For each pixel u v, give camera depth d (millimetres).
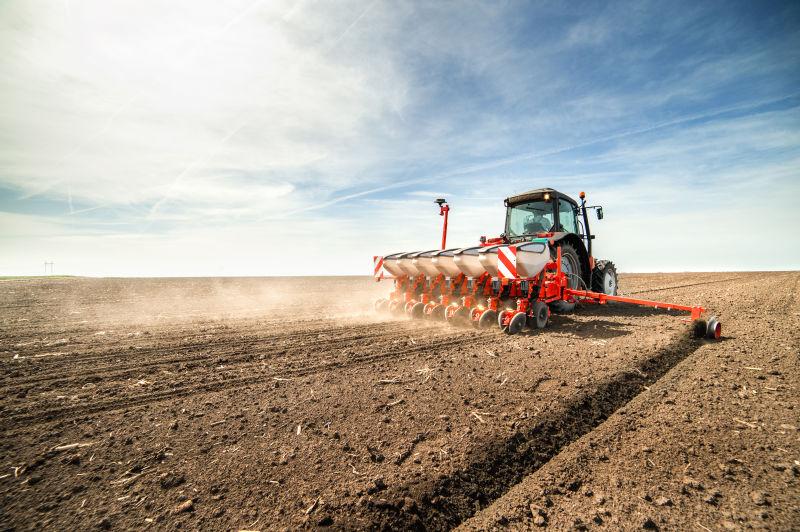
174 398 3010
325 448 2184
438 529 1605
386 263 7758
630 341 4797
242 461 2055
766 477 1854
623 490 1809
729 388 3051
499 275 5844
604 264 8820
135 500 1746
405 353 4352
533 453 2174
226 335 5434
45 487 1853
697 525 1552
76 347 4711
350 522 1596
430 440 2268
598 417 2652
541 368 3646
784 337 4711
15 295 11711
